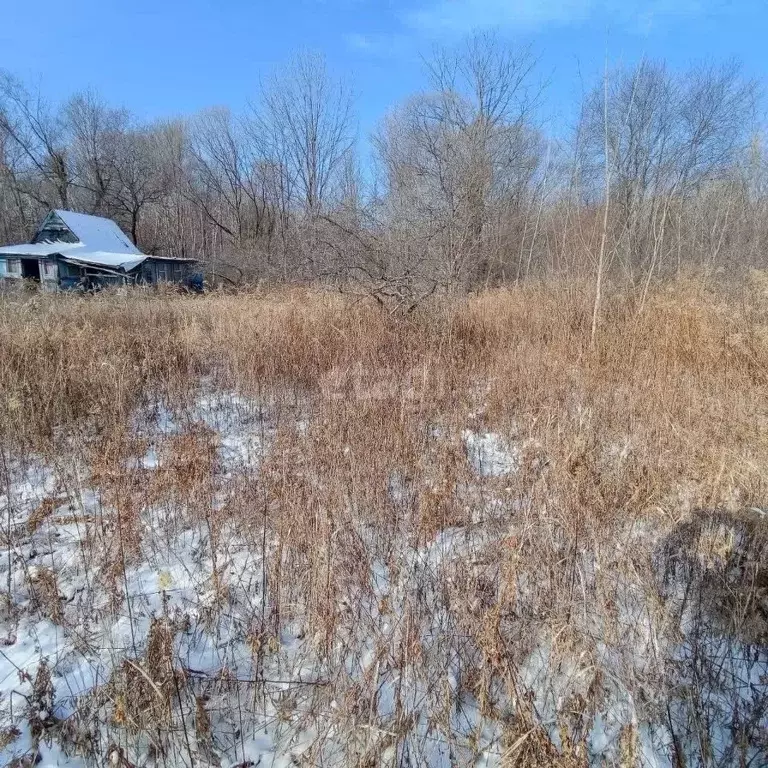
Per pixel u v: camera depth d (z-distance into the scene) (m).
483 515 3.15
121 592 2.57
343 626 2.19
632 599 2.30
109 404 4.71
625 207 10.56
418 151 15.09
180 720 1.90
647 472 3.29
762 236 10.01
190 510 3.29
